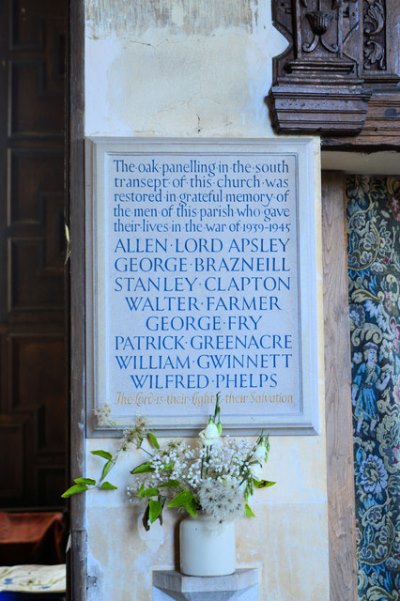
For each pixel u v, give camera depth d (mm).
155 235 3154
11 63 6508
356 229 3719
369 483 3619
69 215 3174
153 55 3221
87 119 3188
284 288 3162
